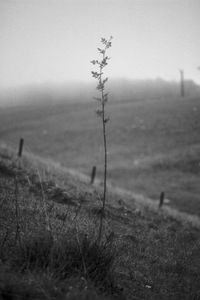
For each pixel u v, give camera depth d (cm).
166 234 1416
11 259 649
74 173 2712
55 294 548
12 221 910
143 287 781
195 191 5141
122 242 1054
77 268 685
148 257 1038
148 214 1828
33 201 1206
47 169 2100
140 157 6775
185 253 1180
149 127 8512
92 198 1606
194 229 1922
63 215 1106
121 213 1541
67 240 746
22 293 522
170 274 945
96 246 720
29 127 10031
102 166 6388
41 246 682
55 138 8612
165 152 6931
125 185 5372
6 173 1595
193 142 7394
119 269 823
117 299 659
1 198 1121
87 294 573
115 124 9038
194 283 905
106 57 736
